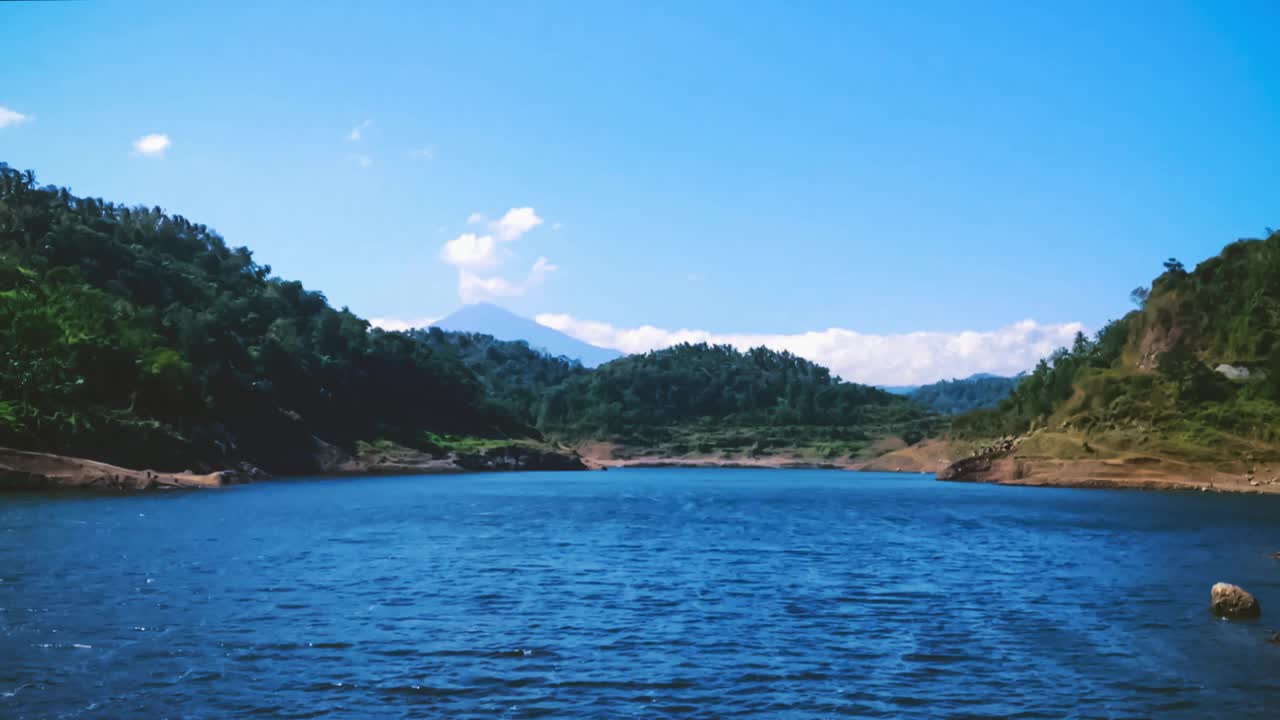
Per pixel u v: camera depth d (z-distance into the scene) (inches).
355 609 1445.6
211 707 909.2
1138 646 1197.1
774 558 2220.7
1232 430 6697.8
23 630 1237.1
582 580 1815.9
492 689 989.8
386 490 5782.5
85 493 4392.2
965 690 995.3
